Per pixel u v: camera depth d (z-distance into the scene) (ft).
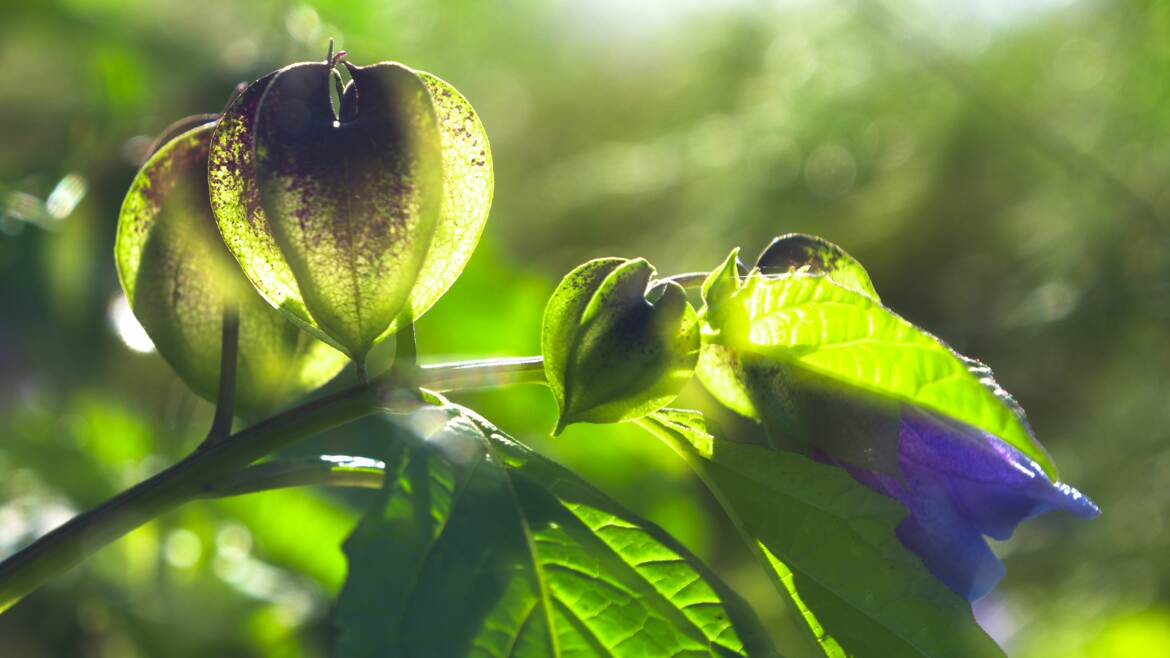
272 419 0.88
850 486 0.87
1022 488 0.87
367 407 0.88
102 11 1.90
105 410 1.76
